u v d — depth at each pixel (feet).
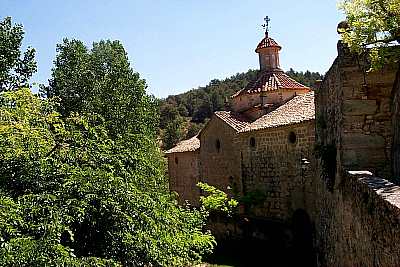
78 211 20.90
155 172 33.53
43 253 18.34
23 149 23.40
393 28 28.68
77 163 24.68
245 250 66.23
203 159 90.79
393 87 33.27
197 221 35.68
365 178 24.86
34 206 20.43
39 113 26.09
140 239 22.71
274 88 84.84
